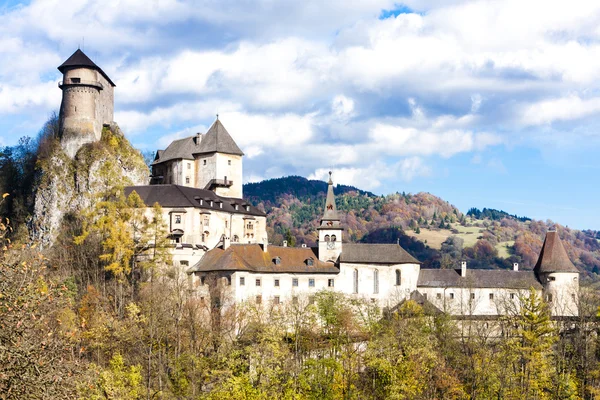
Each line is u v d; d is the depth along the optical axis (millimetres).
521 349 100750
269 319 117938
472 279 143625
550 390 101812
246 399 82000
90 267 135000
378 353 95875
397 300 139250
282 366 92875
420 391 90500
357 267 141500
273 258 137000
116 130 190125
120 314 114688
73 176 175375
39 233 170500
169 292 116875
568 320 127625
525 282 145875
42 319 45031
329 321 113188
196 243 153000
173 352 100250
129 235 133250
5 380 39594
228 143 182625
